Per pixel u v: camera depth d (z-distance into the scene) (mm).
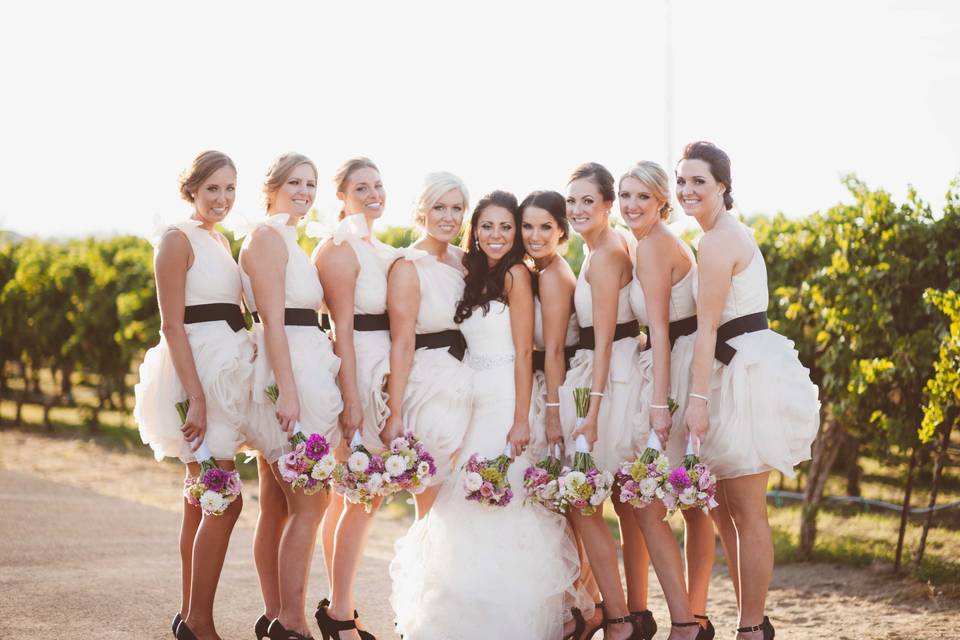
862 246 7824
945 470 12039
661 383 4453
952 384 6535
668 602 4500
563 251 4957
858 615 6047
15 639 4648
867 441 8742
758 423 4328
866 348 7637
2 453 14016
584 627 4789
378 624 5324
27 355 18266
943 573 6969
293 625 4512
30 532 7684
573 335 4898
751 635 4371
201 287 4559
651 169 4562
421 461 4527
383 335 4832
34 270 17750
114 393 21719
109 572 6297
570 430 4727
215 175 4578
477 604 4555
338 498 5152
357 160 4941
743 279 4398
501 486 4562
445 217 4801
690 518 4797
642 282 4547
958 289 7211
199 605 4574
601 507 4707
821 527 9188
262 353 4664
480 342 4824
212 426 4547
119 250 18969
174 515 9203
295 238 4707
